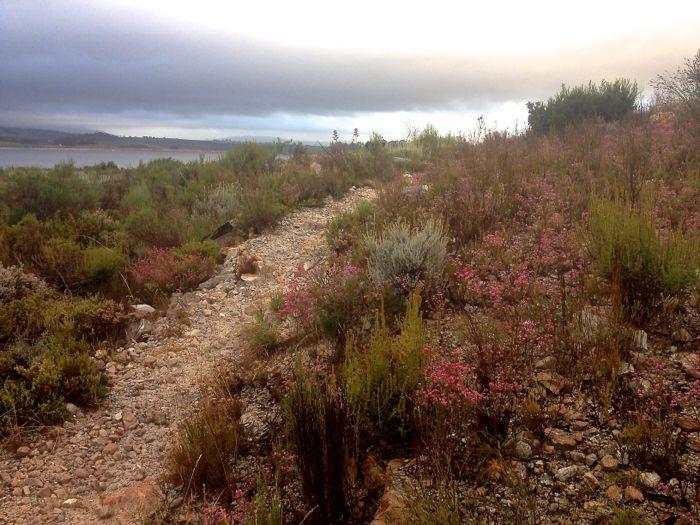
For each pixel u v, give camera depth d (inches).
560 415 142.3
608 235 188.1
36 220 389.4
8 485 166.2
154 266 325.4
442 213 305.3
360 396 151.0
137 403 211.0
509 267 240.5
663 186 298.0
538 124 620.7
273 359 222.5
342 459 134.8
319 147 649.6
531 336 167.3
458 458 133.8
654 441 122.7
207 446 158.1
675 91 502.6
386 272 239.9
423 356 158.7
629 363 154.9
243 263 337.1
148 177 600.1
